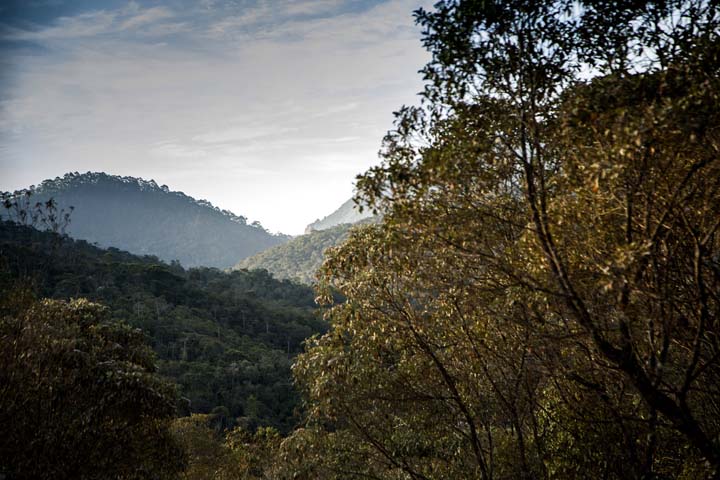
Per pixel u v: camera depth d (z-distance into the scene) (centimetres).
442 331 809
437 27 553
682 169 538
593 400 721
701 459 645
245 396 4756
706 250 559
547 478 784
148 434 1127
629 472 698
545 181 612
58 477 878
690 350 641
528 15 551
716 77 472
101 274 6669
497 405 815
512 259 614
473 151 544
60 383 923
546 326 663
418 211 594
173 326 5978
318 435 877
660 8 563
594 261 541
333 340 826
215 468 1733
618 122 451
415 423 843
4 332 873
